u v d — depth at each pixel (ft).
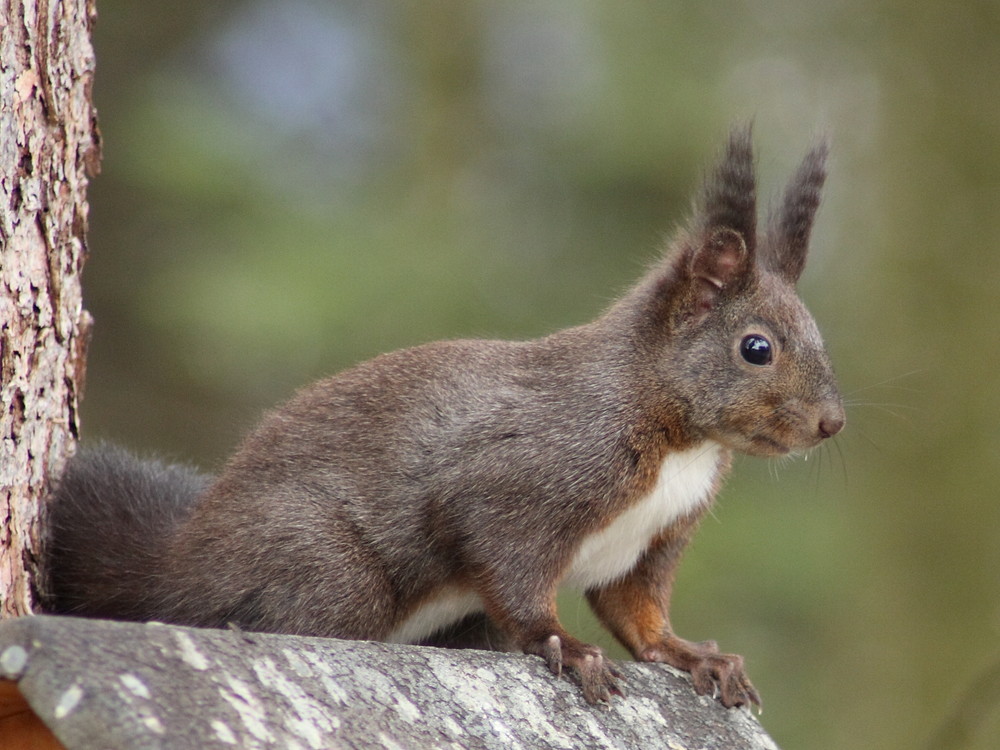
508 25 50.57
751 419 23.21
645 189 48.39
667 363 23.24
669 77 48.85
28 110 20.89
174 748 13.88
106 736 13.74
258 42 52.34
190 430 47.37
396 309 43.42
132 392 47.93
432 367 23.50
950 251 44.50
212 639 15.70
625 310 23.91
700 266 23.53
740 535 43.83
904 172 45.32
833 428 23.27
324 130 49.34
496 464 22.25
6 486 20.97
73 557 22.62
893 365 44.42
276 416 23.75
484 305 44.60
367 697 16.51
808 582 43.42
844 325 46.34
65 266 21.81
